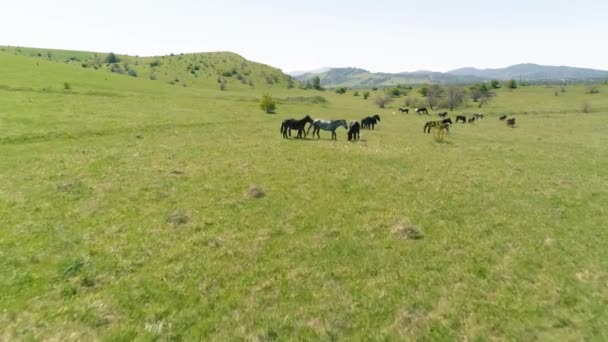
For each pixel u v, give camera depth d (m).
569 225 13.34
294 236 11.97
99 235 11.21
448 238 12.02
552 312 7.98
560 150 31.61
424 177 20.19
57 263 9.35
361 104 111.25
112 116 36.19
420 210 14.77
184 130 33.22
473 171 22.06
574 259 10.57
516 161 25.88
